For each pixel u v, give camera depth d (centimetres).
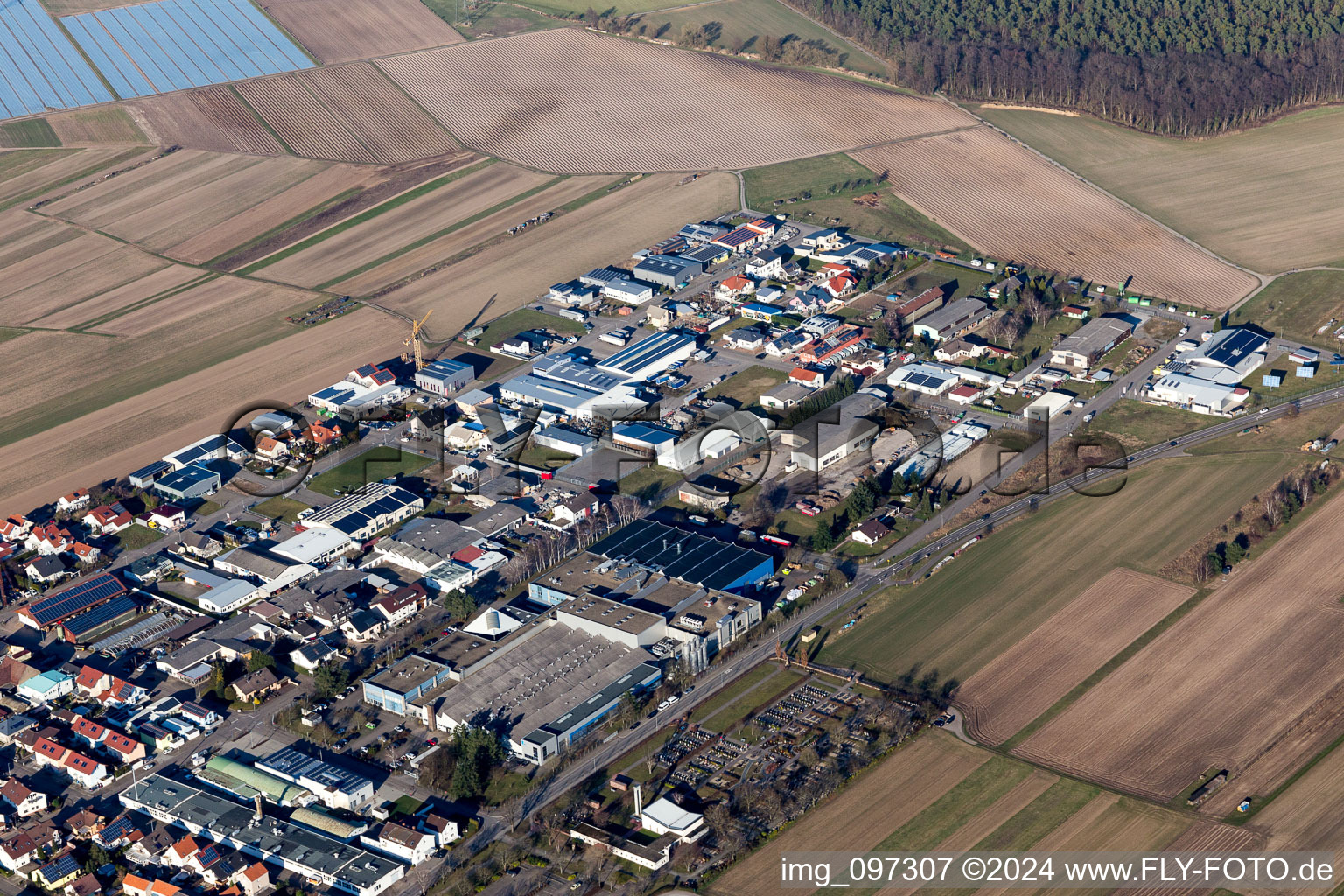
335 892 19238
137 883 19300
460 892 19100
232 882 19338
